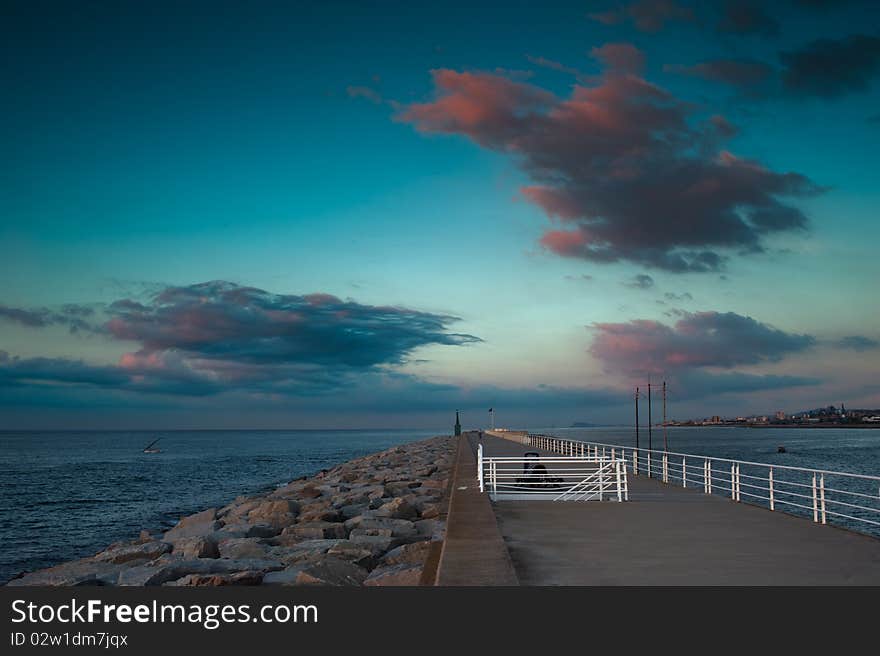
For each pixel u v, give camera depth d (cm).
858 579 1028
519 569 1100
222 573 1460
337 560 1516
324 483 3988
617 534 1427
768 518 1656
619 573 1071
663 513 1742
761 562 1147
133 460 10169
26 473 7400
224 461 9875
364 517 2311
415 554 1662
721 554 1213
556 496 2089
